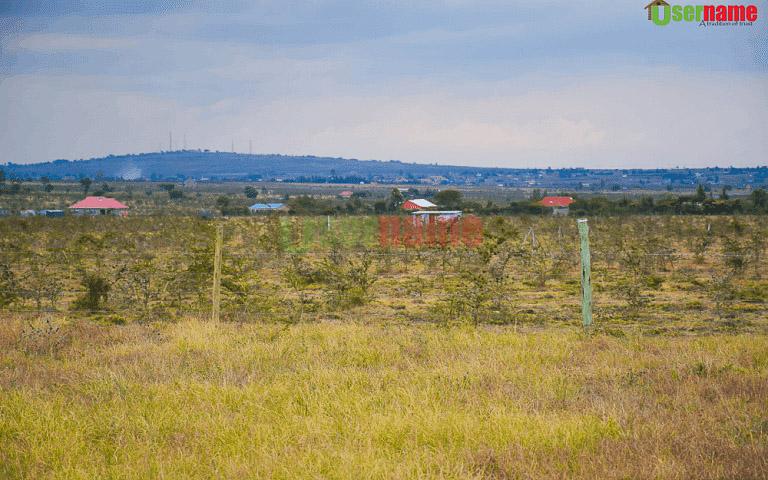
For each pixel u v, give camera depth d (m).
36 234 51.22
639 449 8.05
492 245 25.25
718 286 22.69
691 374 11.59
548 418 9.34
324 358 13.23
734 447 8.04
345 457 7.91
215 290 17.30
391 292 25.61
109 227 62.22
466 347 14.18
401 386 11.11
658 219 70.56
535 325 18.50
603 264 34.22
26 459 8.15
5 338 15.23
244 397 10.61
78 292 25.95
